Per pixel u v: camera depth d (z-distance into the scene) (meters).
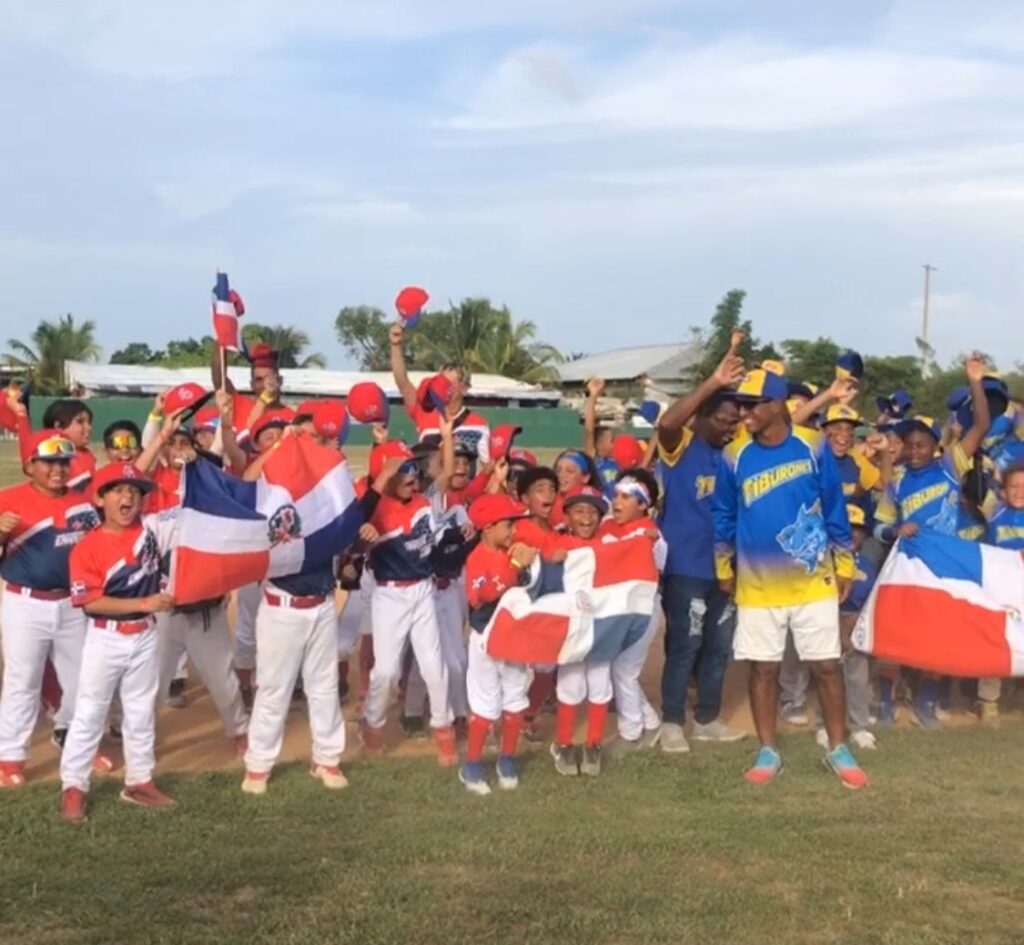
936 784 7.16
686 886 5.50
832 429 8.82
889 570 8.44
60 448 6.95
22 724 6.91
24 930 4.91
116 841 5.94
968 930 5.07
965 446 8.95
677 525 8.11
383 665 7.51
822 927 5.08
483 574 6.96
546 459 40.75
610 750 7.93
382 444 7.60
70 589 6.75
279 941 4.84
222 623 7.45
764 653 7.36
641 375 64.81
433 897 5.31
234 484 6.65
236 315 7.66
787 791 7.02
